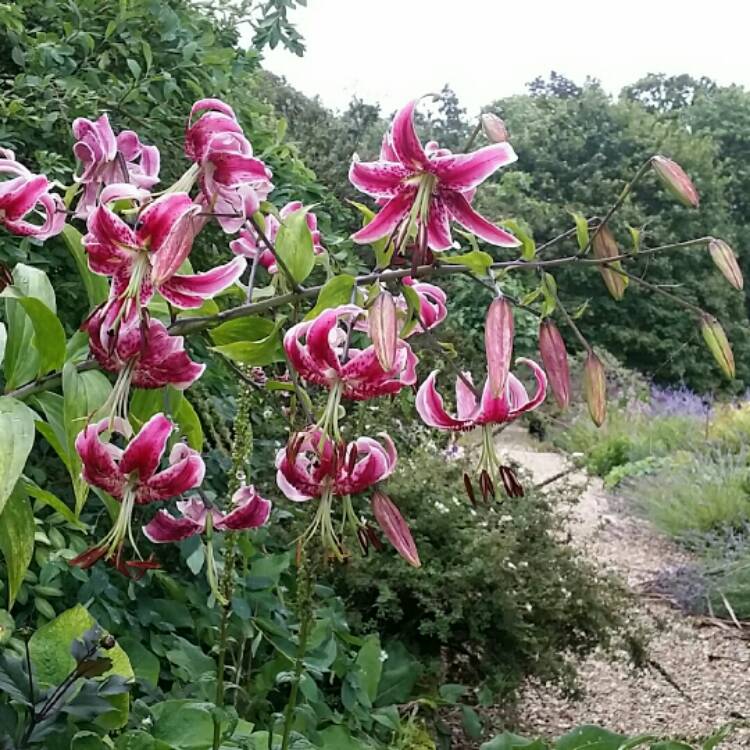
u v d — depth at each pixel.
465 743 3.33
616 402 11.69
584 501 8.22
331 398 1.25
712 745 2.25
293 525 3.02
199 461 1.26
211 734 2.00
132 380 1.22
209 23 3.30
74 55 2.99
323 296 1.23
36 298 1.23
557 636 3.48
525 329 5.93
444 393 3.56
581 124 20.86
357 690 2.61
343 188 4.65
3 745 1.60
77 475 1.24
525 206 16.47
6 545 1.31
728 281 1.30
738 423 9.79
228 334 1.31
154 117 2.85
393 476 3.36
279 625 2.52
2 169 1.33
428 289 1.38
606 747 2.25
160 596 2.56
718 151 23.97
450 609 3.33
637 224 16.59
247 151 1.22
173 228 1.12
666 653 4.86
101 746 1.78
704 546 6.61
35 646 1.93
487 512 3.45
